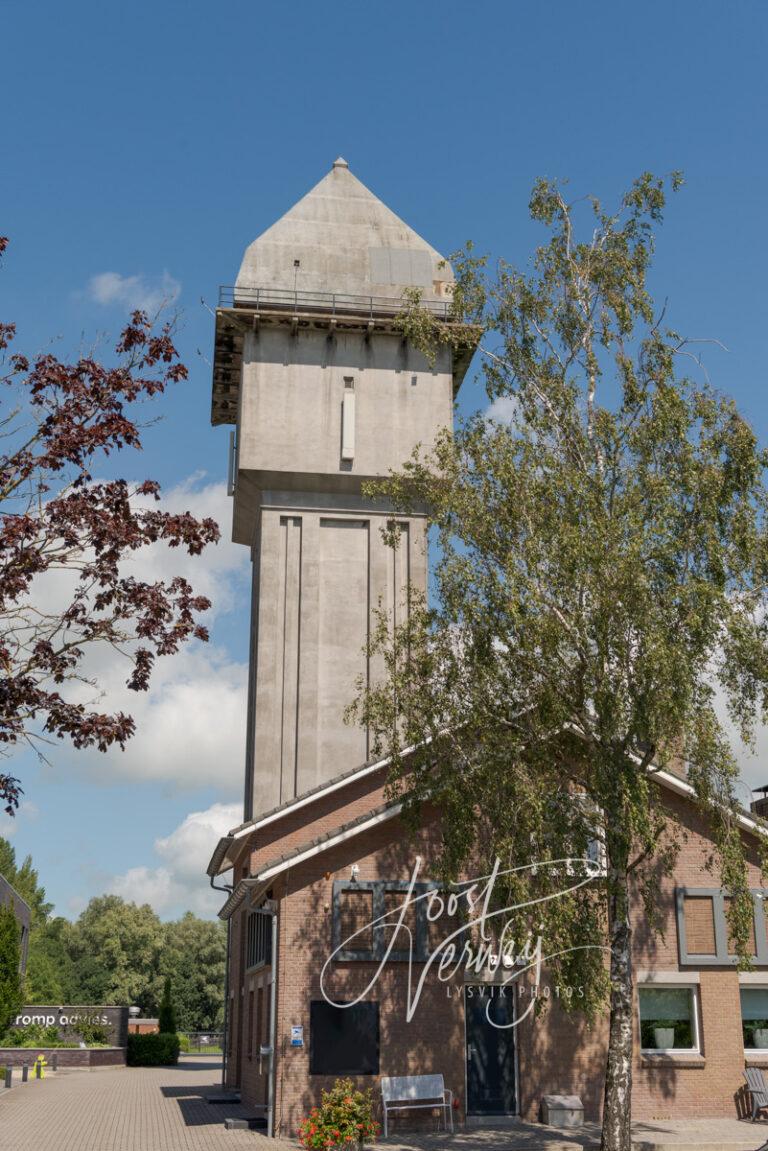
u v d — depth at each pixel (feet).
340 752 127.03
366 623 132.26
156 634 37.88
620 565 60.59
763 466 63.98
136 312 40.09
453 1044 77.51
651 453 66.59
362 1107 67.31
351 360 139.03
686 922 82.48
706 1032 80.43
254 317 136.98
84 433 37.37
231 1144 69.67
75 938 371.76
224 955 345.72
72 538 36.50
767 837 64.90
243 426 135.13
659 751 62.49
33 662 36.14
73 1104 98.94
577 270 73.61
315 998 77.15
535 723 65.57
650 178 75.05
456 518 68.64
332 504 135.85
